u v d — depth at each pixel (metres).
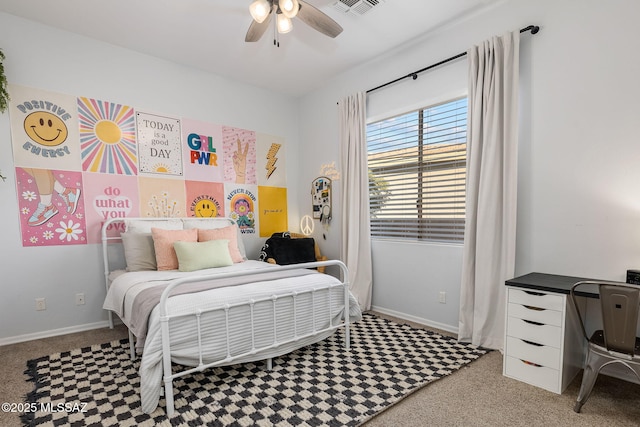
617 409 1.63
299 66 3.40
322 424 1.52
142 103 3.11
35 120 2.60
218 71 3.52
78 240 2.79
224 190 3.68
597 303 2.01
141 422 1.53
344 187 3.54
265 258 3.56
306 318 2.15
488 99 2.36
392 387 1.83
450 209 2.81
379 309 3.35
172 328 1.63
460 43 2.62
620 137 1.90
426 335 2.66
